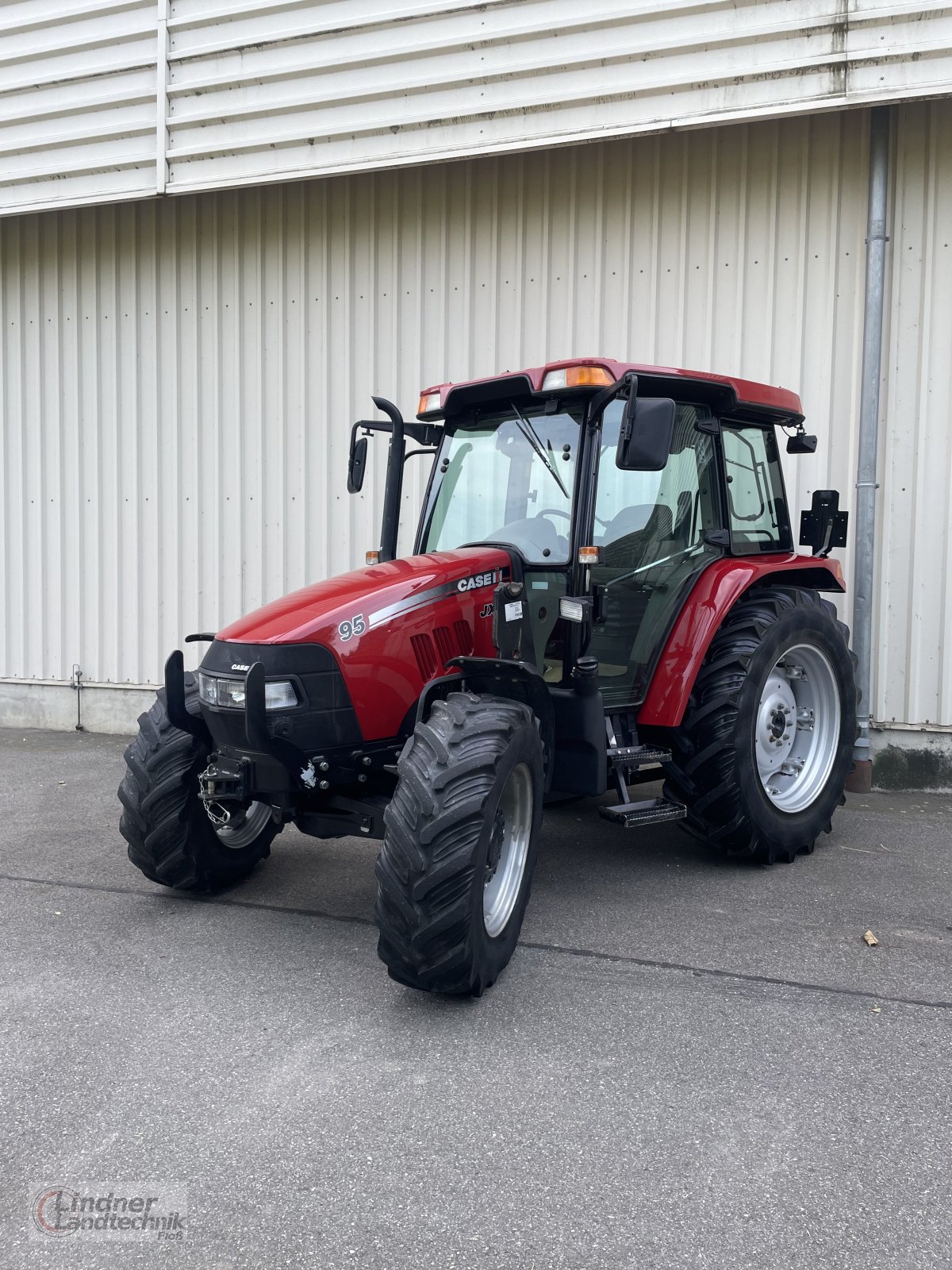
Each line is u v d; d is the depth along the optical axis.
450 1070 2.58
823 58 5.36
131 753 3.79
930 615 5.75
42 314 7.71
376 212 6.78
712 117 5.59
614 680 3.88
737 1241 1.93
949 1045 2.69
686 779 4.10
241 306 7.17
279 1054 2.68
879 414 5.79
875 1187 2.09
